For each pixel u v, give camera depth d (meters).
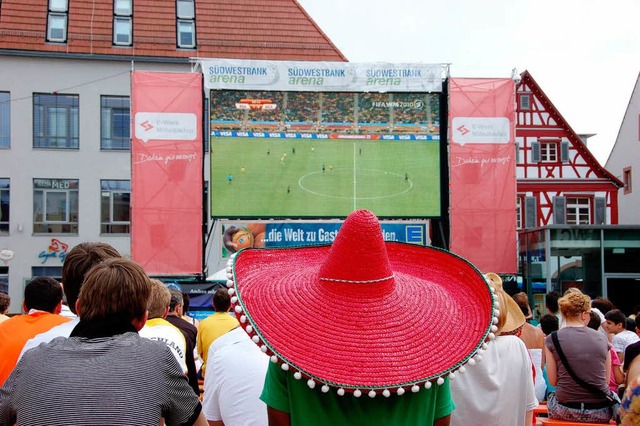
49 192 28.72
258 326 2.35
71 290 3.55
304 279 2.53
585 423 5.37
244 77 21.06
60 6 30.20
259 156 21.00
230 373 3.69
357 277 2.40
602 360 5.48
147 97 21.20
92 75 29.31
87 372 2.56
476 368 3.65
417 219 21.72
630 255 21.83
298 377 2.24
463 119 21.59
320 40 32.00
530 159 33.97
